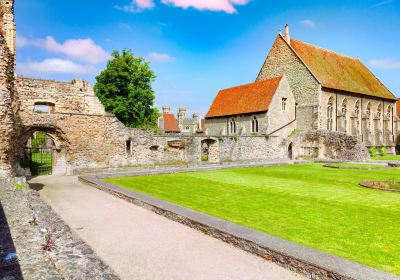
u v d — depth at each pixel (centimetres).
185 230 934
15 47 2105
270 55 4575
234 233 802
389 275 549
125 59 3894
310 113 4025
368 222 992
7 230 680
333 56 4928
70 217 1096
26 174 2306
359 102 4650
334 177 2142
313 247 769
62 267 531
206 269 666
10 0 2072
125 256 741
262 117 3778
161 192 1548
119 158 2667
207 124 4675
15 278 456
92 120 2552
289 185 1770
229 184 1809
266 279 618
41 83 2425
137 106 3912
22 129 2239
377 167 2745
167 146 2920
